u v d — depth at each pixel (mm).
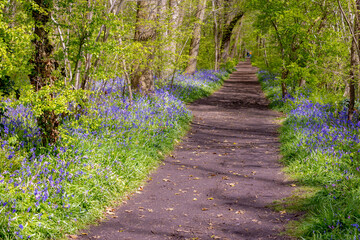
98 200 6234
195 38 28516
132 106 12164
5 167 5793
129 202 6727
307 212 5996
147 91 14812
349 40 13477
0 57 6117
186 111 15203
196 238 5262
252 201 6875
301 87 18312
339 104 13867
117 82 15398
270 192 7344
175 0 16859
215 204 6750
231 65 49531
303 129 11094
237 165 9469
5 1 6242
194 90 22891
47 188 5496
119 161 7617
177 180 8195
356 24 11109
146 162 8578
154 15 13617
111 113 10094
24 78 7977
